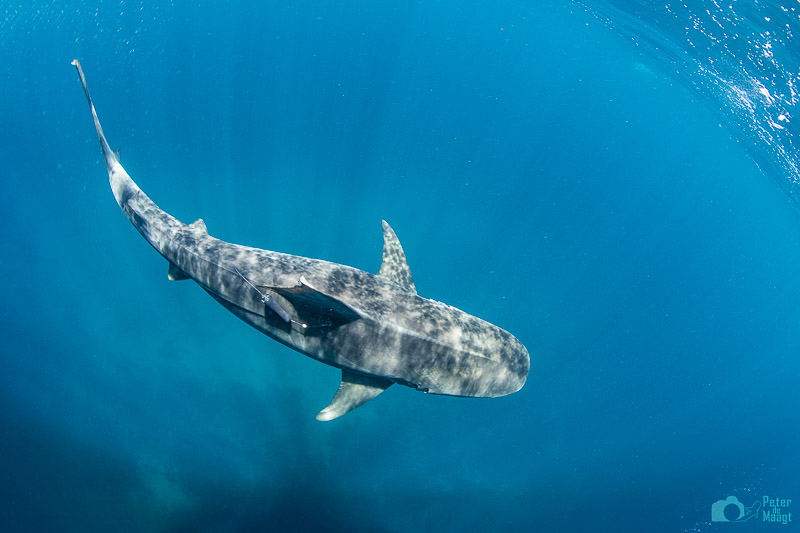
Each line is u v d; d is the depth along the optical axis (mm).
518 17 25422
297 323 8938
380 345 9078
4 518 11414
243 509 12430
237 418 14062
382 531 12555
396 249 10578
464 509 13305
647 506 14711
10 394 13656
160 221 10555
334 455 13727
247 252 9734
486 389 10234
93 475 12586
